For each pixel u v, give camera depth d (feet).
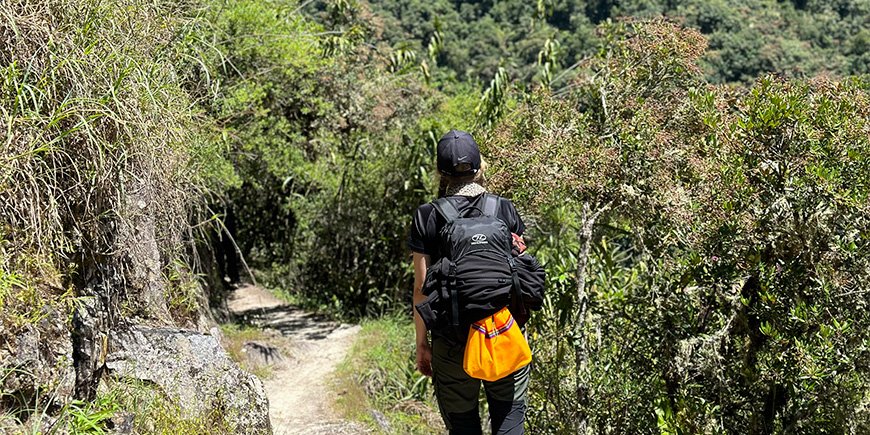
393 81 50.37
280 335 39.22
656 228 16.31
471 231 8.70
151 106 11.20
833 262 13.51
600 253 18.53
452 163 9.21
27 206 9.35
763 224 14.01
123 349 11.23
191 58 13.47
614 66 18.75
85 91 9.86
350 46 47.16
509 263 8.70
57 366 9.37
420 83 51.06
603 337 17.78
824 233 13.39
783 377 13.82
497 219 8.98
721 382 14.89
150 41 11.99
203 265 20.45
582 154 16.08
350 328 46.52
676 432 14.21
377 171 52.03
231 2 30.30
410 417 27.53
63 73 9.91
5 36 9.48
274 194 64.23
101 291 10.87
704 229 14.94
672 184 15.81
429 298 8.67
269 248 70.44
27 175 9.32
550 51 24.22
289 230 65.31
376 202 53.01
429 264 9.10
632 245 17.79
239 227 68.90
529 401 18.17
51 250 9.64
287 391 28.37
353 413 25.21
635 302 16.94
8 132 8.73
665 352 16.11
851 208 13.17
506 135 18.63
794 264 13.97
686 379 15.02
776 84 15.53
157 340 11.84
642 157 15.84
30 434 8.54
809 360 12.80
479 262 8.56
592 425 16.10
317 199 55.88
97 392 10.28
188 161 14.42
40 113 9.71
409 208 50.39
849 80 15.39
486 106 22.68
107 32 10.65
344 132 52.31
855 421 13.32
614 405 16.38
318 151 48.78
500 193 17.21
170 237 13.96
